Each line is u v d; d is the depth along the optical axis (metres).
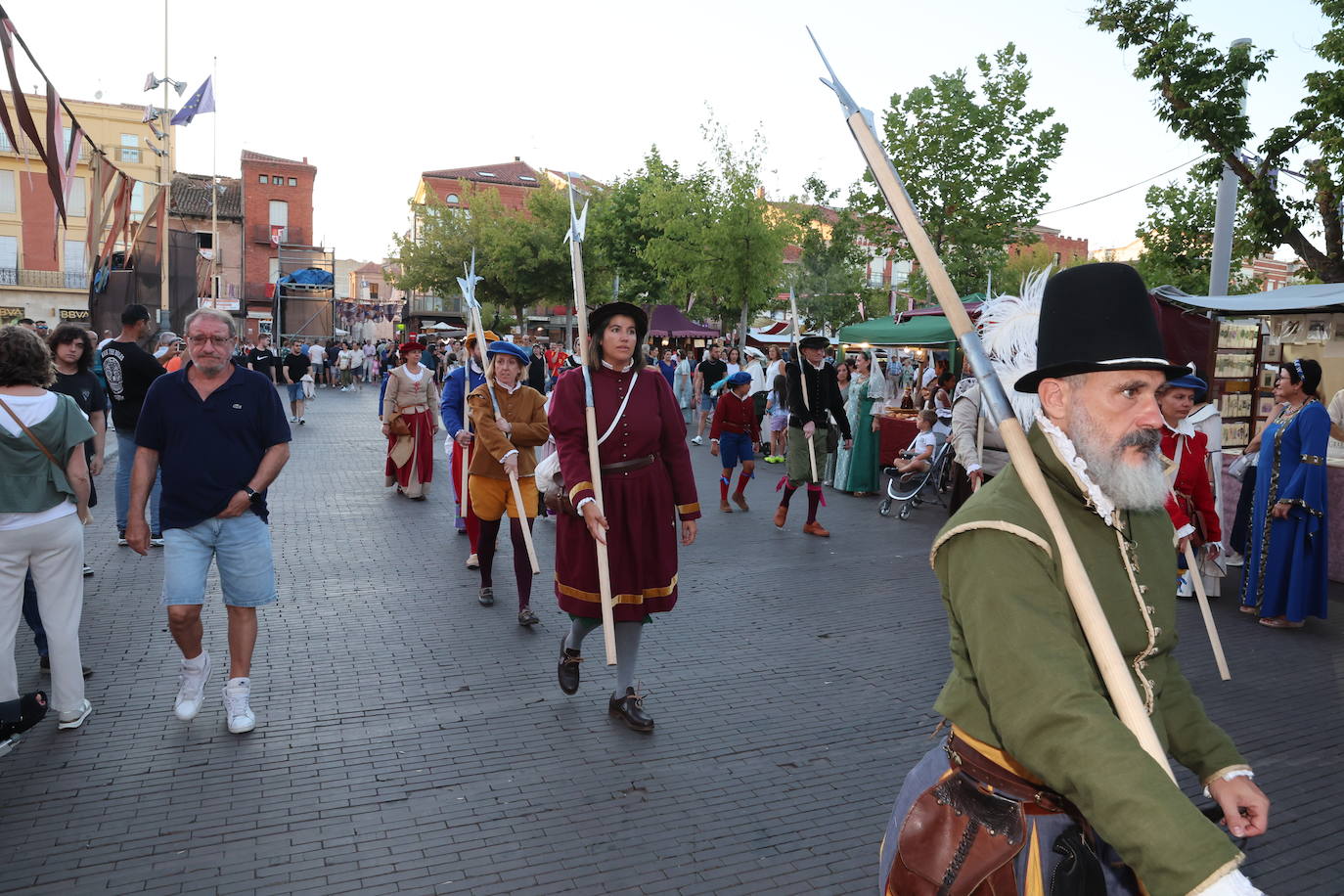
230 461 3.97
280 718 4.26
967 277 17.62
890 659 5.24
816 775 3.80
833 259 27.67
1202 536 6.04
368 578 6.83
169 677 4.72
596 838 3.28
